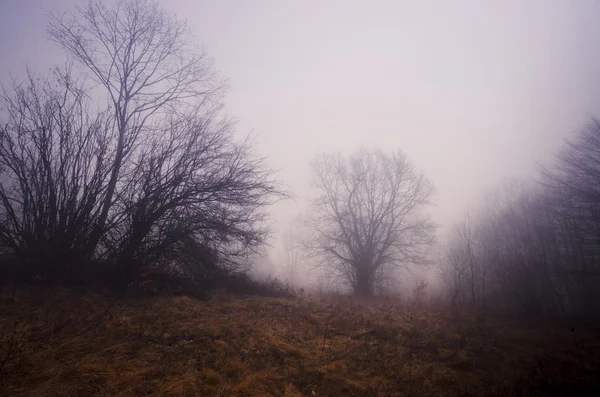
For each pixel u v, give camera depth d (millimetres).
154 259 13250
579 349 9109
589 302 17656
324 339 8859
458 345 9422
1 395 5145
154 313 9984
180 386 5855
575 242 18562
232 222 14352
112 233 12625
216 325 9258
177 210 13469
